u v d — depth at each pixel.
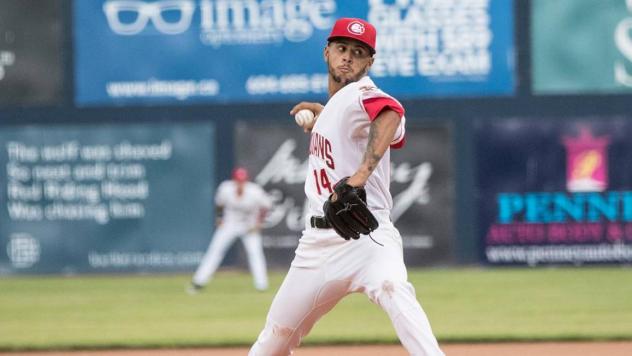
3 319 43.94
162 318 43.50
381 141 17.67
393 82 61.62
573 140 60.19
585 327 38.84
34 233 61.50
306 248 19.05
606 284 52.91
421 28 61.41
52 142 61.41
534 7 61.03
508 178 60.53
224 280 58.19
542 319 41.44
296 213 60.69
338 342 35.34
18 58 62.31
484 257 60.88
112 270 61.50
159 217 61.28
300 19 61.84
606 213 60.12
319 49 61.84
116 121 63.06
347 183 17.72
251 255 53.09
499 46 61.41
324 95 62.03
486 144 60.53
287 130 60.75
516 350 34.03
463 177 61.75
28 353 35.19
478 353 33.44
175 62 62.44
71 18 62.88
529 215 60.47
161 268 61.28
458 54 61.44
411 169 60.53
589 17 60.88
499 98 61.91
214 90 62.38
